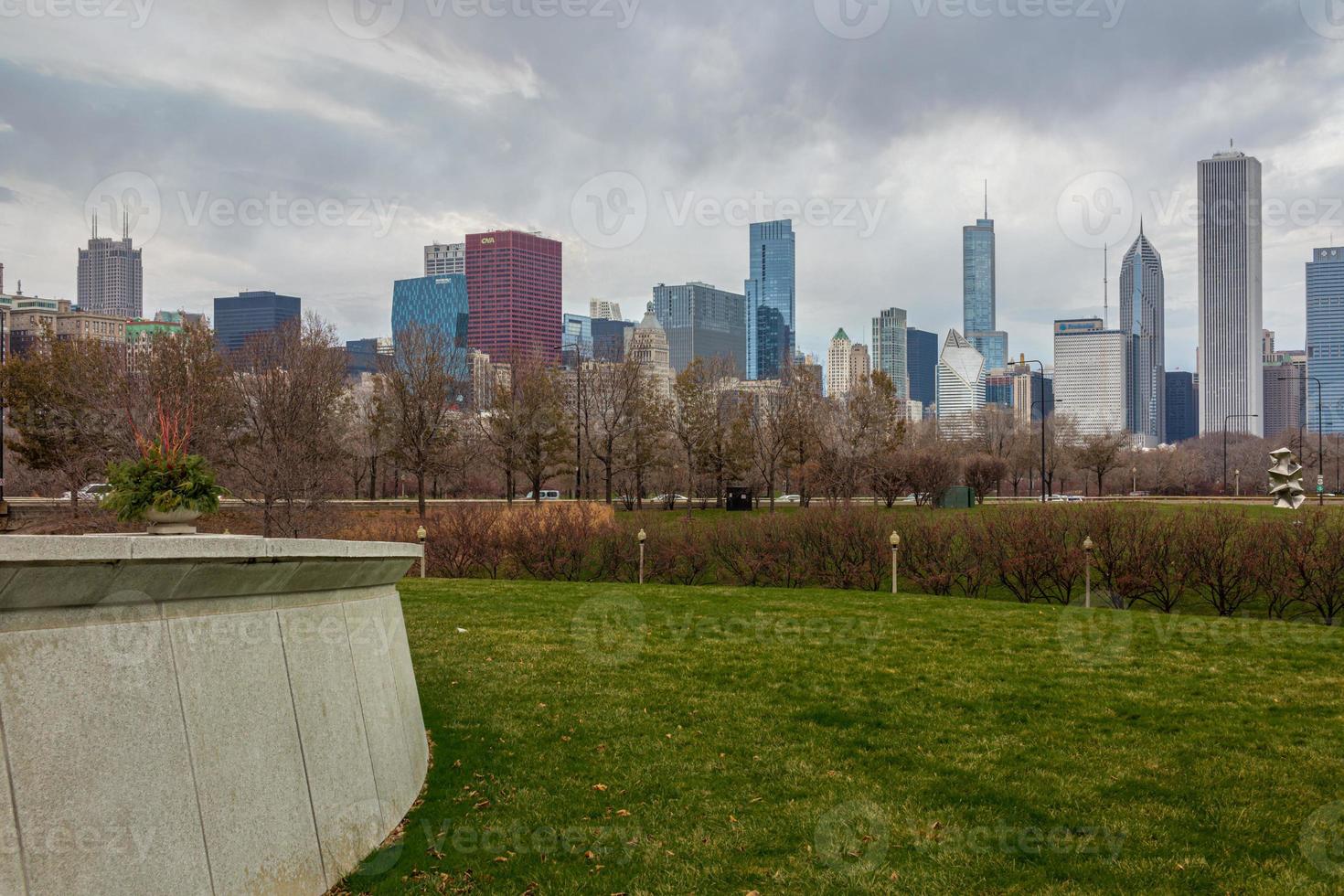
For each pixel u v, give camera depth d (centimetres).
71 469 3381
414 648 1178
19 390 3675
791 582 2692
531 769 716
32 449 3734
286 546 442
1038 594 2561
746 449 5047
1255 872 557
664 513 4128
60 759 328
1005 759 773
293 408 3369
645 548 2777
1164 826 632
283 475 2934
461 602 1639
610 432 4888
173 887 362
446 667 1071
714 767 739
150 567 363
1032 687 1022
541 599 1695
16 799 310
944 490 4762
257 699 437
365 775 540
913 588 2591
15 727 314
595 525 2872
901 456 4919
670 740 808
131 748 357
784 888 529
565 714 877
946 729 859
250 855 410
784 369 5300
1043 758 776
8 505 3111
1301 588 2181
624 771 722
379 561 589
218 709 409
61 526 2856
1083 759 775
